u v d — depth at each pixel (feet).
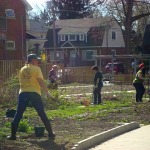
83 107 68.13
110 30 243.40
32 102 37.70
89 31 235.81
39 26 266.98
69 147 35.14
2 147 33.63
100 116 56.24
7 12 159.22
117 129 45.09
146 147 37.52
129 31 180.34
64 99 74.64
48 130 38.58
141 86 76.84
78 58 242.58
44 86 37.91
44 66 124.98
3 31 156.35
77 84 136.36
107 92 100.63
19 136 38.75
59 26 255.91
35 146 34.83
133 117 56.44
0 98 69.36
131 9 179.93
